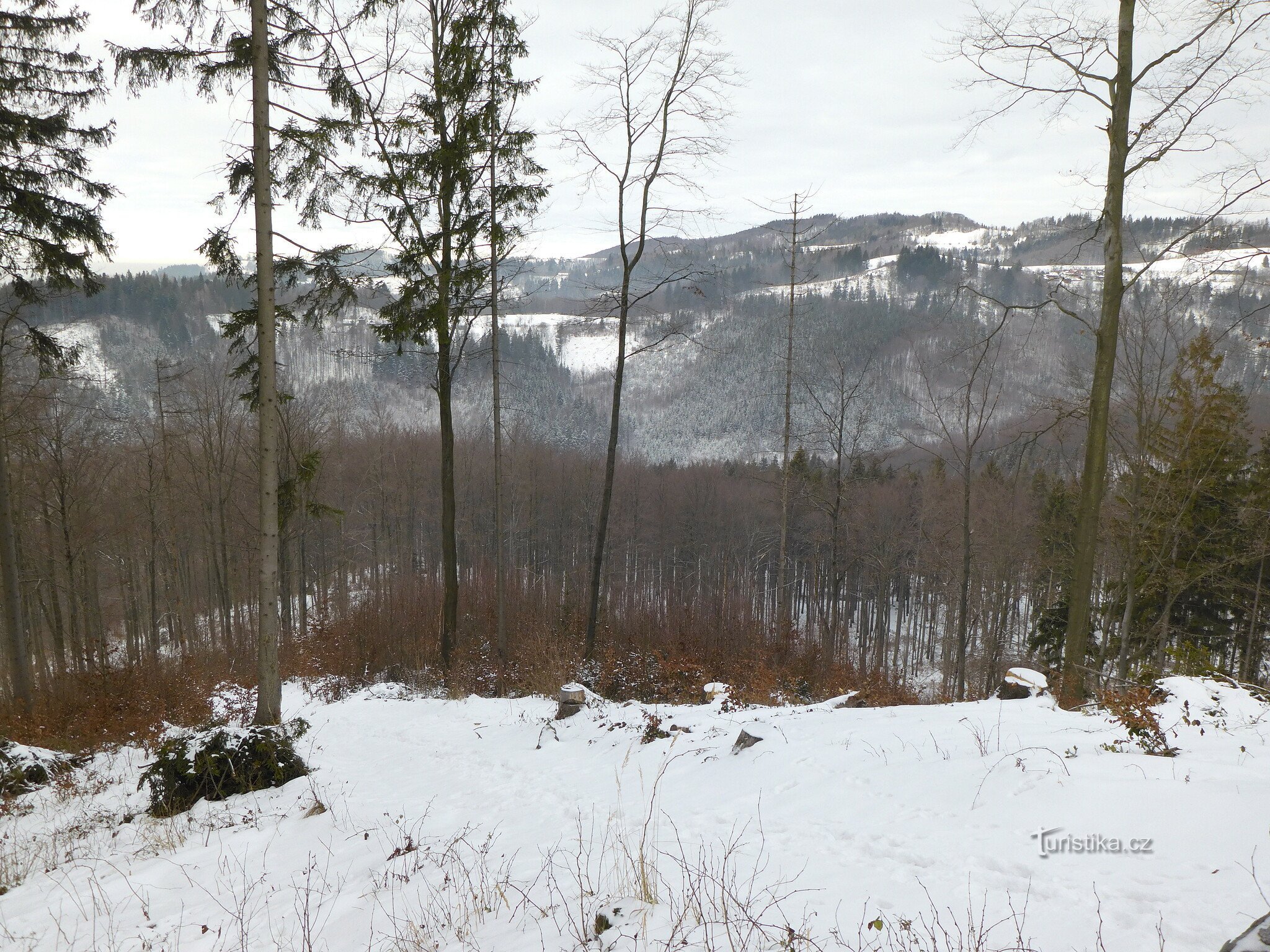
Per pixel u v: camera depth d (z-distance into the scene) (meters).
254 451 29.33
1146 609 21.00
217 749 8.90
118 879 6.42
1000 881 3.81
